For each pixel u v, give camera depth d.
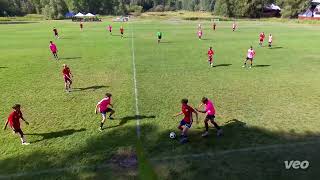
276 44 43.88
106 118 16.53
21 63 31.86
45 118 16.84
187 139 13.81
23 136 14.12
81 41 49.44
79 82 24.08
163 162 12.05
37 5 161.25
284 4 107.62
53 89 22.34
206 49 39.47
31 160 12.59
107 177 11.21
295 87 21.86
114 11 171.75
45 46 44.31
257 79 24.17
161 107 18.03
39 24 95.94
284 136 14.08
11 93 21.53
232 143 13.46
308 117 16.31
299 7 102.69
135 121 16.03
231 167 11.66
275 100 19.08
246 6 116.12
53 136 14.64
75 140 14.16
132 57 34.06
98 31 67.56
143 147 13.23
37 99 20.14
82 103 19.19
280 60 31.88
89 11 169.50
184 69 27.83
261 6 117.75
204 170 11.48
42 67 29.78
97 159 12.44
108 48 41.09
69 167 11.96
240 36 54.84
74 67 29.48
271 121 15.80
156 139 13.98
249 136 14.10
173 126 15.33
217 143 13.47
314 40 48.25
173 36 55.62
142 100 19.33
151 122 15.87
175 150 12.94
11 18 120.69
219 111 17.23
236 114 16.78
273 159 12.16
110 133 14.74
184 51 37.88
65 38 54.34
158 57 33.84
